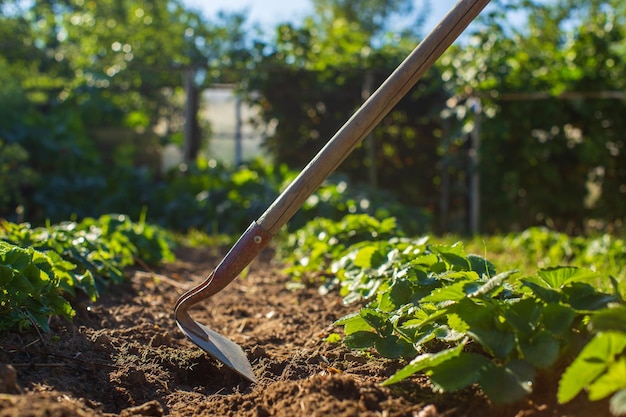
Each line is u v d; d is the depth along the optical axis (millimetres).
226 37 5781
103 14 7152
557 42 5426
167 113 6098
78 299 2012
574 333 1272
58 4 7305
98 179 4824
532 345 1228
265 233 1479
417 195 5336
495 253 3342
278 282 2590
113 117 5523
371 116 1452
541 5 4969
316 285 2434
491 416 1231
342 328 1824
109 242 2574
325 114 5371
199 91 5430
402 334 1474
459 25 1444
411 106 5258
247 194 4422
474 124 4711
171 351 1647
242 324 2012
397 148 5340
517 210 4773
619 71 4645
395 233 2678
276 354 1678
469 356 1246
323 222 2963
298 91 5285
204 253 3504
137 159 5594
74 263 2062
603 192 4680
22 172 4559
